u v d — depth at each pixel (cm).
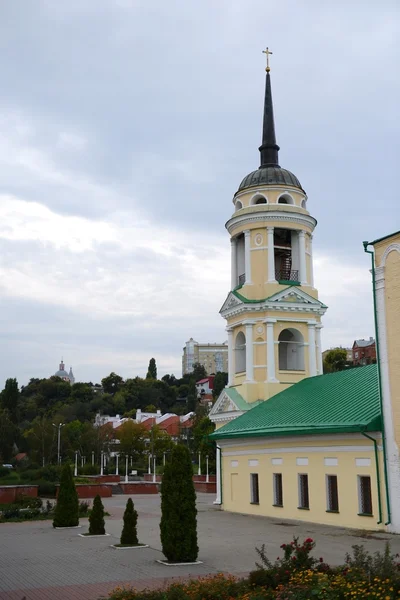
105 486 5988
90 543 2689
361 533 2814
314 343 4866
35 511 3941
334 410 3381
